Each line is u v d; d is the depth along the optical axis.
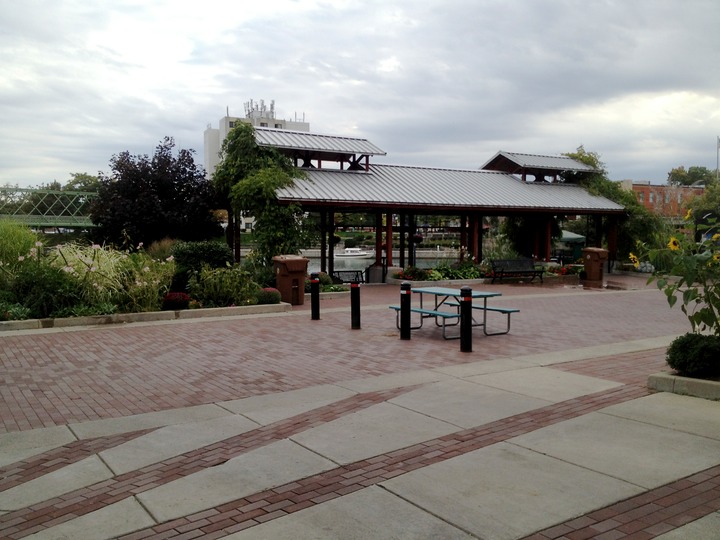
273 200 22.34
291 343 11.00
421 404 6.68
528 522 3.88
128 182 25.03
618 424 5.87
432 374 8.28
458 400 6.84
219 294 15.88
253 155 23.97
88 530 3.84
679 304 17.88
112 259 14.75
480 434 5.64
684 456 5.01
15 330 12.50
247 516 4.02
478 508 4.08
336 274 25.53
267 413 6.48
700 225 7.56
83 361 9.41
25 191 36.81
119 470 4.88
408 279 24.75
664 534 3.70
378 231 26.34
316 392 7.38
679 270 7.46
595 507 4.08
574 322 13.87
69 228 38.78
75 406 6.88
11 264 14.47
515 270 26.36
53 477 4.74
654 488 4.39
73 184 57.00
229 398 7.20
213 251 18.12
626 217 32.16
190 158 26.14
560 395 7.03
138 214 24.30
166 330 12.57
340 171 27.08
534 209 28.19
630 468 4.75
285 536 3.74
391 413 6.34
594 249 26.81
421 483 4.50
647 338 11.56
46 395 7.36
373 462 4.96
